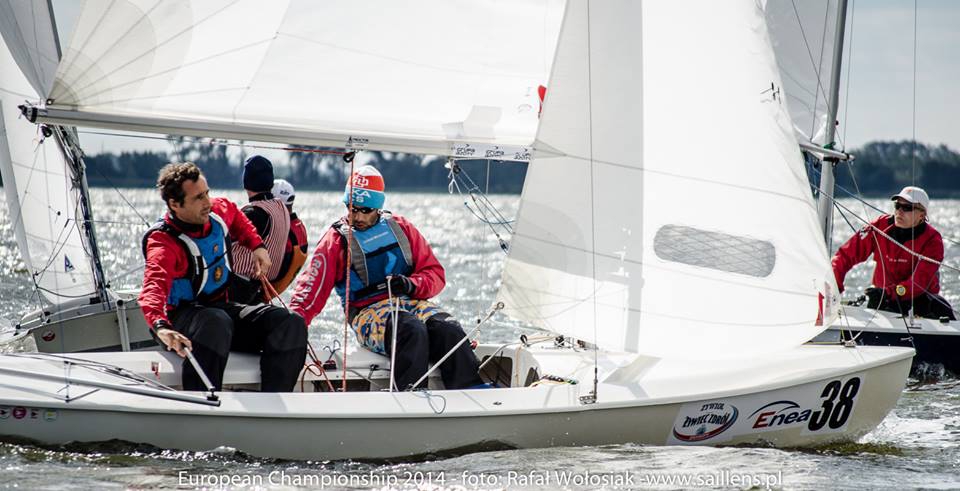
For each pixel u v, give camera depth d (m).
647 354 14.38
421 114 15.06
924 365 21.75
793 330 14.37
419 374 14.45
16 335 18.67
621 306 14.35
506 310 14.64
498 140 15.59
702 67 14.34
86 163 19.38
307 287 14.85
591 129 14.34
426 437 13.20
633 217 14.35
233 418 12.72
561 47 14.16
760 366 14.60
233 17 13.66
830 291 14.49
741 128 14.35
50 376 12.89
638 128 14.37
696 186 14.37
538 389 13.77
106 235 53.81
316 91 14.35
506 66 15.39
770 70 14.40
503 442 13.54
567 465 13.13
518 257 14.51
